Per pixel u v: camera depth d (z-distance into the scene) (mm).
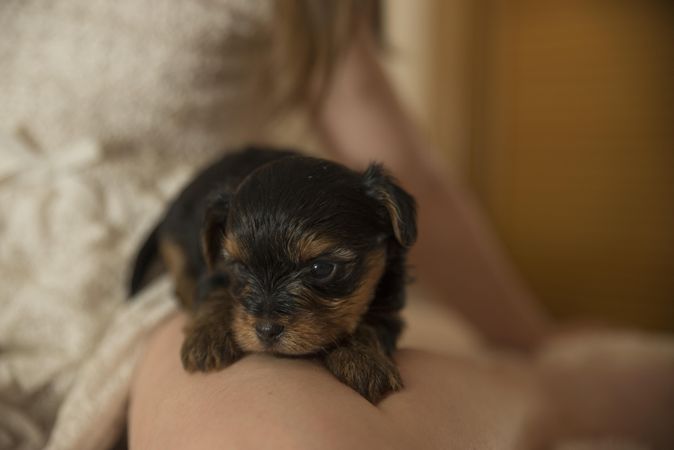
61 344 361
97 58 409
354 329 301
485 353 506
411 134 535
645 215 853
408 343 440
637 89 823
